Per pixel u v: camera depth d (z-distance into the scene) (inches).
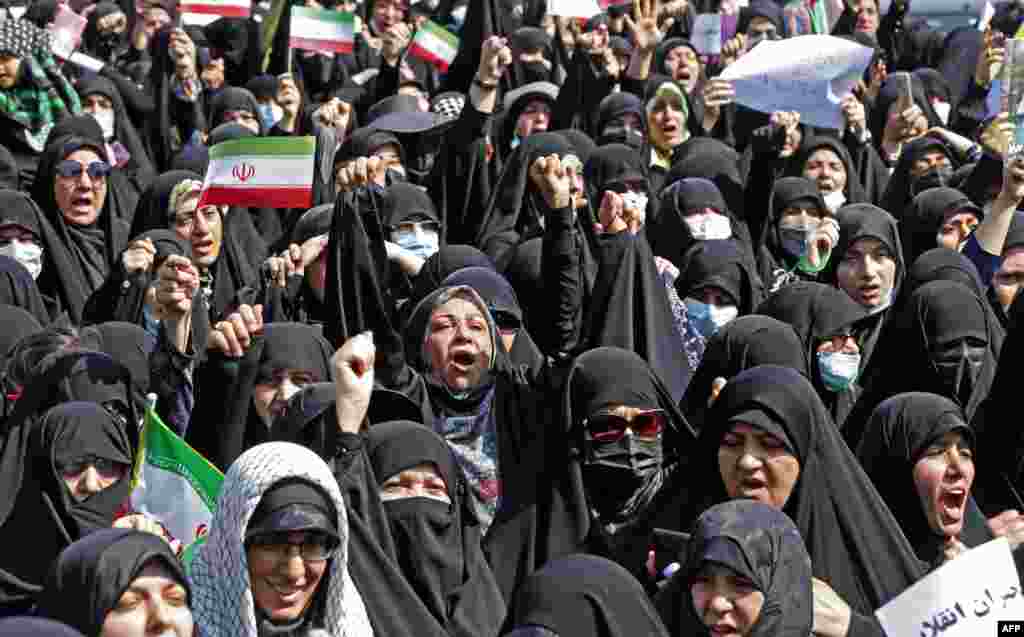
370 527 455.8
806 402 482.0
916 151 868.0
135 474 482.6
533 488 517.3
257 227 829.2
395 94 972.6
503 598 498.6
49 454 491.5
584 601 395.2
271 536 402.9
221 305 730.2
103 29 1142.3
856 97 1022.4
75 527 489.7
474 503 501.7
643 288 596.7
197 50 1058.1
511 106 904.3
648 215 772.6
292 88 903.1
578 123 895.7
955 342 612.1
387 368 535.8
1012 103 779.4
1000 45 1037.8
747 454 477.4
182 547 476.4
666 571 458.6
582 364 516.4
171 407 551.5
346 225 558.3
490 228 770.2
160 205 744.3
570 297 596.1
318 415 466.9
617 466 506.0
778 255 792.3
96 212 767.7
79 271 759.1
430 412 538.6
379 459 481.4
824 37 859.4
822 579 476.7
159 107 967.0
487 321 549.0
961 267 665.6
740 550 405.1
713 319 652.7
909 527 514.0
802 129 888.9
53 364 537.0
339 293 554.3
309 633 411.2
